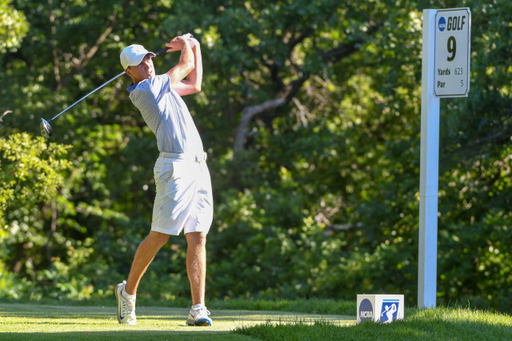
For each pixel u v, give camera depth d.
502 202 42.59
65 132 54.59
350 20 50.97
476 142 37.62
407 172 45.88
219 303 21.02
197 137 12.85
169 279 47.41
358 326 11.51
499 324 13.81
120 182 65.00
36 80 58.03
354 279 42.88
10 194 28.77
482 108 36.12
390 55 42.81
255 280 44.06
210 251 48.53
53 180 30.03
